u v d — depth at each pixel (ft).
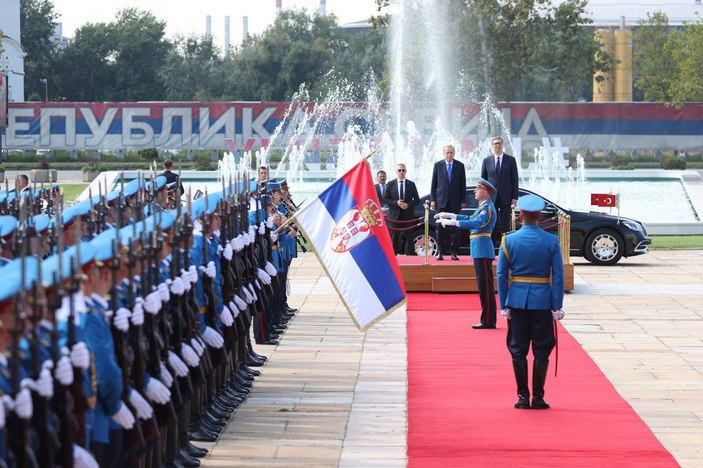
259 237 41.42
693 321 54.80
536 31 177.99
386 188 75.25
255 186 44.45
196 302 29.07
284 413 35.29
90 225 31.24
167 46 349.82
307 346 47.73
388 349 46.96
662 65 270.46
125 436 23.44
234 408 35.65
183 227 28.45
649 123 179.22
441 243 68.23
